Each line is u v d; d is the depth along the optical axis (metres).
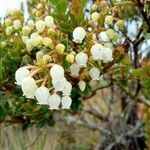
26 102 0.13
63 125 0.25
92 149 0.26
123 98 0.24
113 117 0.24
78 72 0.10
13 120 0.13
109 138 0.24
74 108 0.13
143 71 0.12
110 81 0.16
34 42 0.10
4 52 0.12
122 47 0.11
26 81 0.09
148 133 0.21
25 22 0.12
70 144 0.26
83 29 0.10
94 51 0.10
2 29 0.13
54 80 0.09
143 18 0.13
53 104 0.09
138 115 0.24
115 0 0.12
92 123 0.25
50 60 0.09
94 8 0.11
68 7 0.11
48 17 0.10
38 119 0.13
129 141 0.24
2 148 0.21
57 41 0.10
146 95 0.17
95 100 0.24
